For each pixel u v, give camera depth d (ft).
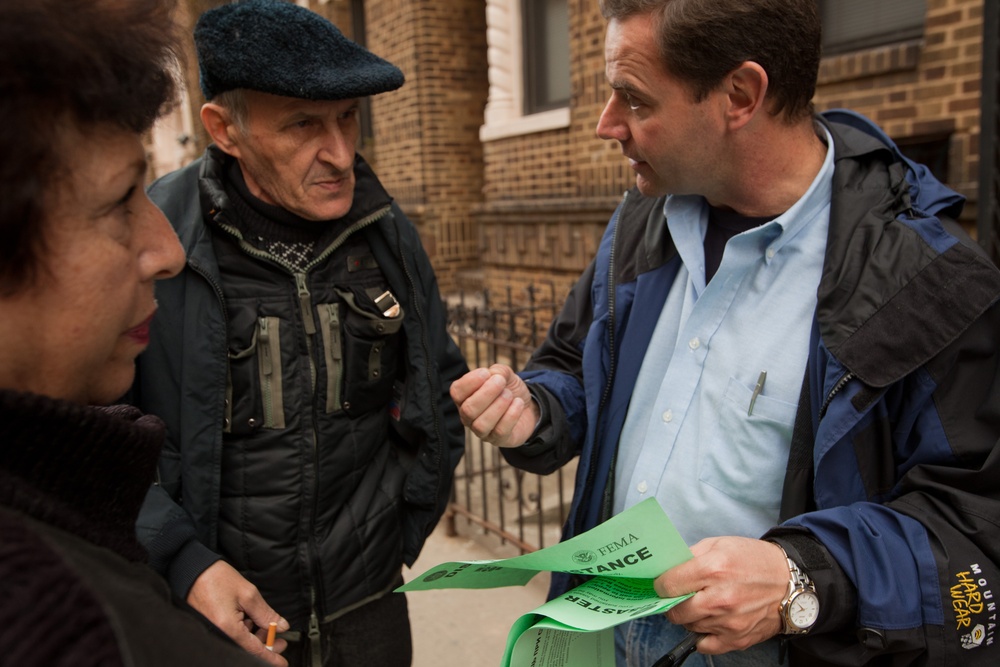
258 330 4.56
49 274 1.80
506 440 4.02
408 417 5.03
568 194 16.80
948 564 3.03
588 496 4.41
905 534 3.11
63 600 1.36
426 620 8.96
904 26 11.02
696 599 3.00
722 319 3.83
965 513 3.11
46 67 1.62
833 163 3.70
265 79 4.06
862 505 3.29
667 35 3.24
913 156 11.02
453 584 3.42
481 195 23.20
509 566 3.30
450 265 22.99
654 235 4.26
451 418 5.47
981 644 3.05
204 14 4.25
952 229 3.44
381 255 4.92
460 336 10.64
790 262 3.66
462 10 22.09
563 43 17.74
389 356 4.95
